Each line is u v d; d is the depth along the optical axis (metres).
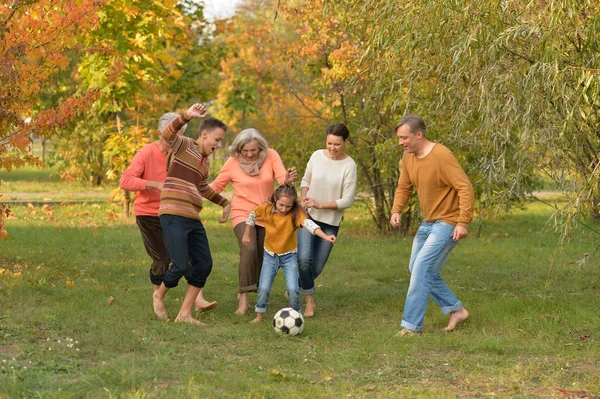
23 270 10.67
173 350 6.68
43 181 38.06
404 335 7.68
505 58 8.33
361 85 15.23
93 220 19.62
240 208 8.75
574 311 8.95
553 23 7.46
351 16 9.88
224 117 34.38
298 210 8.21
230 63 26.06
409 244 15.91
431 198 7.75
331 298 9.88
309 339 7.48
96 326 7.43
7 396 5.11
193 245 7.96
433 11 8.12
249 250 8.58
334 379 6.06
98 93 10.30
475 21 8.11
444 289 8.06
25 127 9.95
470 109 8.88
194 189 7.88
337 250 14.85
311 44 16.88
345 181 8.86
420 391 5.70
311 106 20.56
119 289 9.79
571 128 7.96
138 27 17.67
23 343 6.59
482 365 6.60
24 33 9.90
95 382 5.54
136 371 5.85
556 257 14.38
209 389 5.49
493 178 9.11
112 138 19.44
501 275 12.21
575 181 8.23
